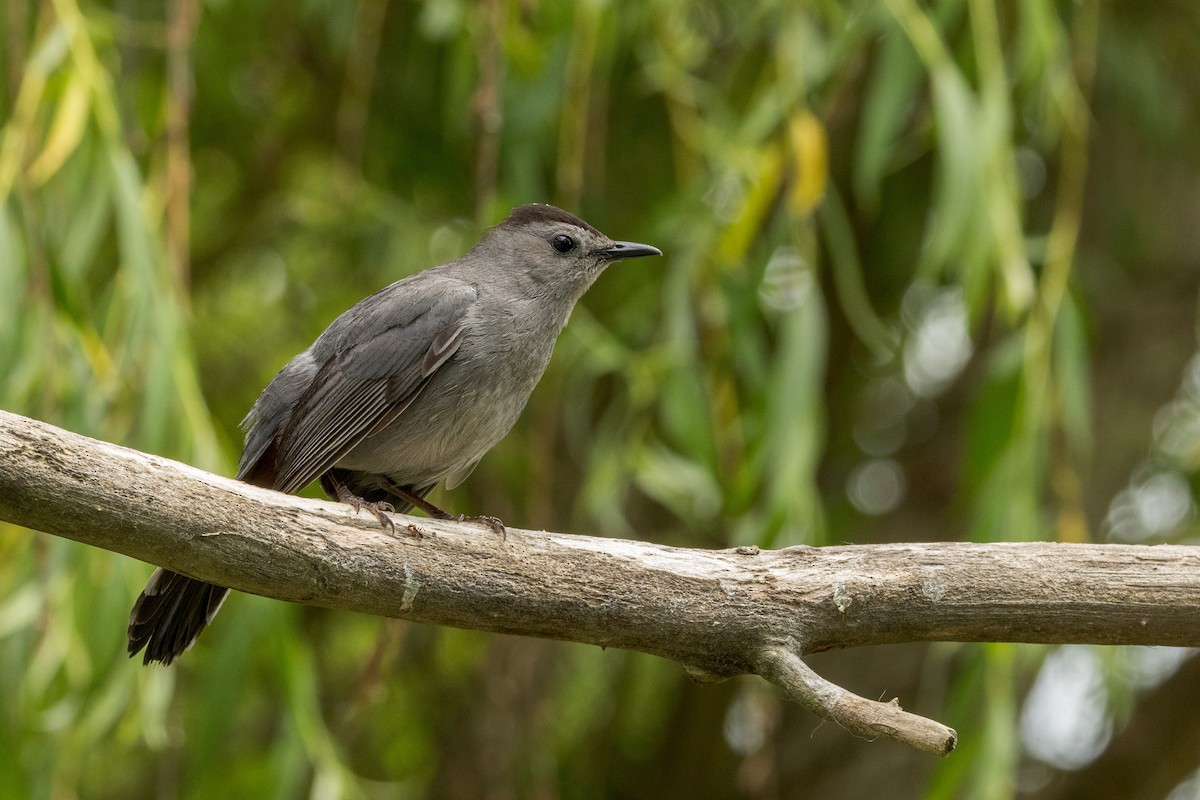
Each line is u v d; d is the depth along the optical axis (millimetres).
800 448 9219
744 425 10156
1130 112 13328
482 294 9219
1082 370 9492
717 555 7066
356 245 13500
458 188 12836
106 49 10641
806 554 7102
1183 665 14477
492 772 11336
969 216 9320
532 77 10617
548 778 12234
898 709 6148
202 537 6309
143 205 9203
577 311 11164
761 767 10320
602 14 10219
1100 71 13109
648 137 13039
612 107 12758
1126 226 14219
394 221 12211
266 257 14047
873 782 14258
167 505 6234
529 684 12070
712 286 10305
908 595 6957
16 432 5977
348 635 14258
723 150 10195
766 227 11273
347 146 11438
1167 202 14750
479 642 13875
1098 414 14633
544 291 9492
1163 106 13047
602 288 13117
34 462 5980
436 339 8883
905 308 13617
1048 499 14047
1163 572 7031
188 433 8867
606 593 6828
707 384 10219
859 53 10625
